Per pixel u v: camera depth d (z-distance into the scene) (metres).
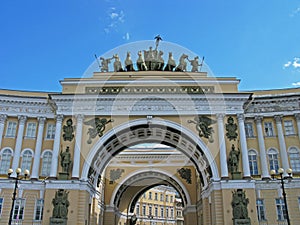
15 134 39.84
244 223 34.66
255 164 39.03
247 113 40.50
